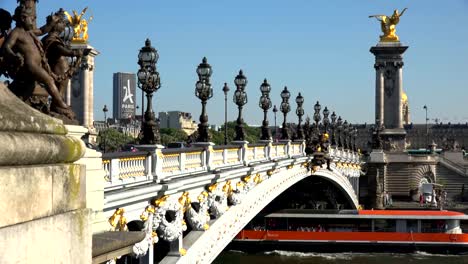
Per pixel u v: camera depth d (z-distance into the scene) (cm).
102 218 1566
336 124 10881
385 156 13612
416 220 8550
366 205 13275
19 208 712
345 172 9956
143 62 2334
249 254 8406
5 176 692
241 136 3962
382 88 15350
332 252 8506
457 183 13700
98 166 1559
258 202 4522
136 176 2170
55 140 781
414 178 13775
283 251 8494
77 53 1432
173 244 2647
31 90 1312
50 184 766
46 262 754
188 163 2841
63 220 788
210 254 3219
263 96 4791
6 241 689
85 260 841
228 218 3525
